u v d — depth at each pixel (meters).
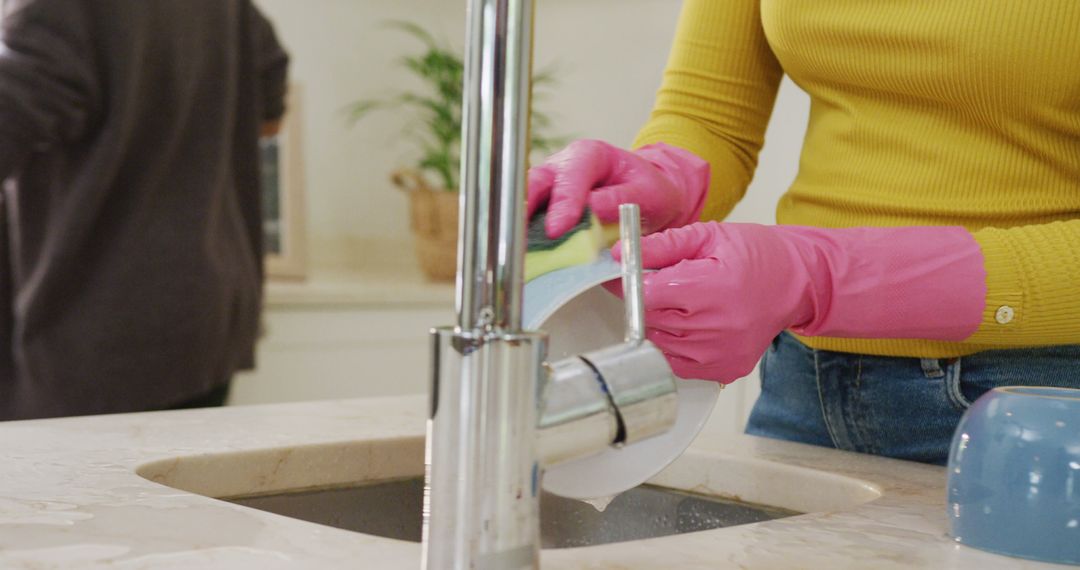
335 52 2.80
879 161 0.87
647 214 0.75
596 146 0.73
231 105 1.74
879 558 0.53
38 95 1.47
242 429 0.90
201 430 0.89
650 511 0.88
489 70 0.38
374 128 2.89
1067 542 0.53
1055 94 0.77
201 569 0.48
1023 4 0.75
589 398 0.40
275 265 2.58
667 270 0.64
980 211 0.82
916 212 0.85
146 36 1.56
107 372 1.60
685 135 1.00
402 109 2.93
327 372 2.35
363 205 2.90
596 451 0.42
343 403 1.07
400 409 1.04
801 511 0.80
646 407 0.41
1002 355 0.82
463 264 0.39
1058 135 0.80
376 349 2.42
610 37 2.68
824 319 0.70
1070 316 0.70
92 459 0.74
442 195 2.62
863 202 0.87
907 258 0.70
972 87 0.79
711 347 0.64
